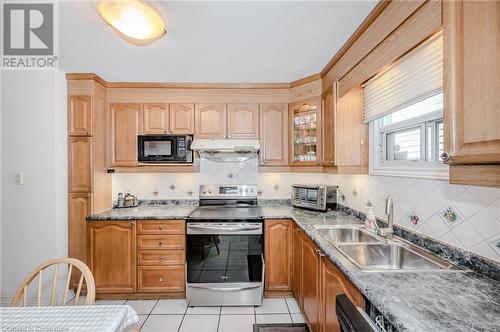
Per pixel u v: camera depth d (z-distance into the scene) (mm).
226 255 2604
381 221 2021
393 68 1734
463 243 1284
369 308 1091
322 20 1708
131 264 2648
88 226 2660
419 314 862
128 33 1682
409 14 1280
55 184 2525
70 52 2180
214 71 2645
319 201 2783
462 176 836
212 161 3287
